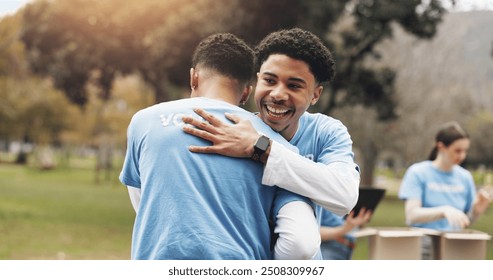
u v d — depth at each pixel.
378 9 15.94
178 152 2.02
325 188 2.04
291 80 2.18
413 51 28.58
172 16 13.30
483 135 36.81
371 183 30.39
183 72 14.21
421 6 16.34
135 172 2.18
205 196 1.97
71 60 19.98
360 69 18.39
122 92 31.44
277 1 13.12
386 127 29.47
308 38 2.20
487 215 21.31
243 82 2.29
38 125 39.25
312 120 2.48
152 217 1.98
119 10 17.11
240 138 2.04
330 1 14.20
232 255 1.92
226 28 12.91
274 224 2.08
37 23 19.58
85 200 21.22
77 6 18.09
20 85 33.06
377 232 3.93
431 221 4.20
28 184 28.50
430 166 4.55
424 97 29.17
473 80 31.97
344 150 2.32
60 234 12.43
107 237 12.30
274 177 2.01
